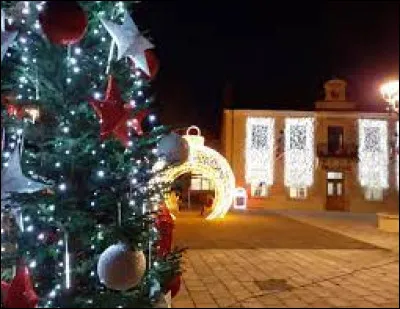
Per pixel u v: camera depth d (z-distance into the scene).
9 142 5.68
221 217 24.28
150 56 6.05
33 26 5.34
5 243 5.41
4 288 4.98
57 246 5.46
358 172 36.97
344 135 37.25
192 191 32.09
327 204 36.94
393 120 37.00
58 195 5.32
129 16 5.55
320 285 9.64
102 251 5.61
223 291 9.04
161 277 6.37
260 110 37.09
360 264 11.98
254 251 13.81
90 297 5.39
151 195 6.08
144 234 5.88
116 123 5.32
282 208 36.88
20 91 5.54
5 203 5.21
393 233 19.05
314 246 15.02
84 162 5.54
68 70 5.45
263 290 9.14
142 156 6.06
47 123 5.53
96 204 5.63
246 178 36.91
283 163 37.06
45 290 5.43
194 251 13.60
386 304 8.19
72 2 4.70
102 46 5.78
